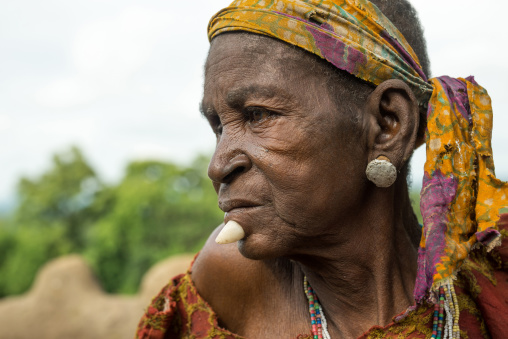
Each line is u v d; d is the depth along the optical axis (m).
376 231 1.70
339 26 1.57
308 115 1.55
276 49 1.57
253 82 1.56
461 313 1.73
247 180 1.59
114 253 14.48
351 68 1.57
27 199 18.30
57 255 17.03
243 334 1.92
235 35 1.61
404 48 1.66
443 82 1.65
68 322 10.79
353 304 1.76
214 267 1.95
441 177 1.57
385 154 1.63
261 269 1.90
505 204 1.56
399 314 1.66
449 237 1.52
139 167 16.42
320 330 1.78
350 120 1.59
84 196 18.33
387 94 1.62
